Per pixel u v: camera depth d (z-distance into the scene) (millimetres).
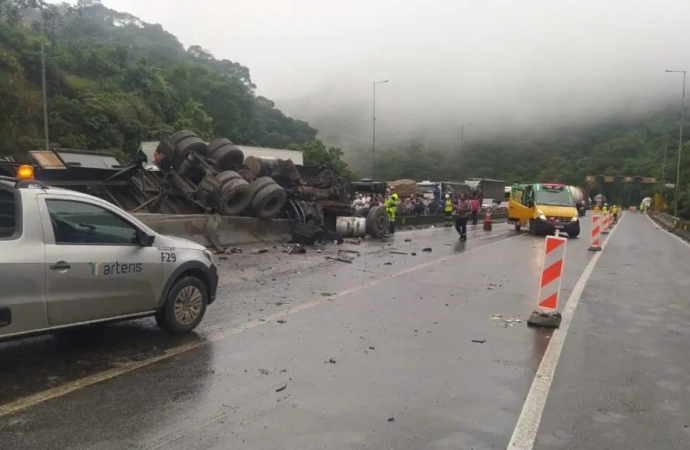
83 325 5641
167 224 14031
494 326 7875
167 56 99562
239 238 15914
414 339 7062
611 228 35938
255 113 82750
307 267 13016
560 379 5707
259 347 6461
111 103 46594
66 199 5582
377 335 7203
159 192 16047
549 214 25781
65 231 5551
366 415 4660
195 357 6000
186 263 6676
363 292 10141
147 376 5371
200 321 7090
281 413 4641
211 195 15680
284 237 17594
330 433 4297
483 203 63594
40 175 13586
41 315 5262
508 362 6215
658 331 7875
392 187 51344
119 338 6562
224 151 17375
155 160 17094
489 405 4957
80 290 5566
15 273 5043
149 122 50844
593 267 14961
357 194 33219
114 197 15398
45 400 4715
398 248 18250
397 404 4918
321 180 20969
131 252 6074
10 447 3875
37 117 40125
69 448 3891
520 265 14664
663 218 49562
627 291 11195
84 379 5234
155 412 4547
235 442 4086
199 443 4047
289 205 18516
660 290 11430
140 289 6168
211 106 73750
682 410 4973
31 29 60250
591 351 6758
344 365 5941
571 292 10891
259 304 8773
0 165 12641
